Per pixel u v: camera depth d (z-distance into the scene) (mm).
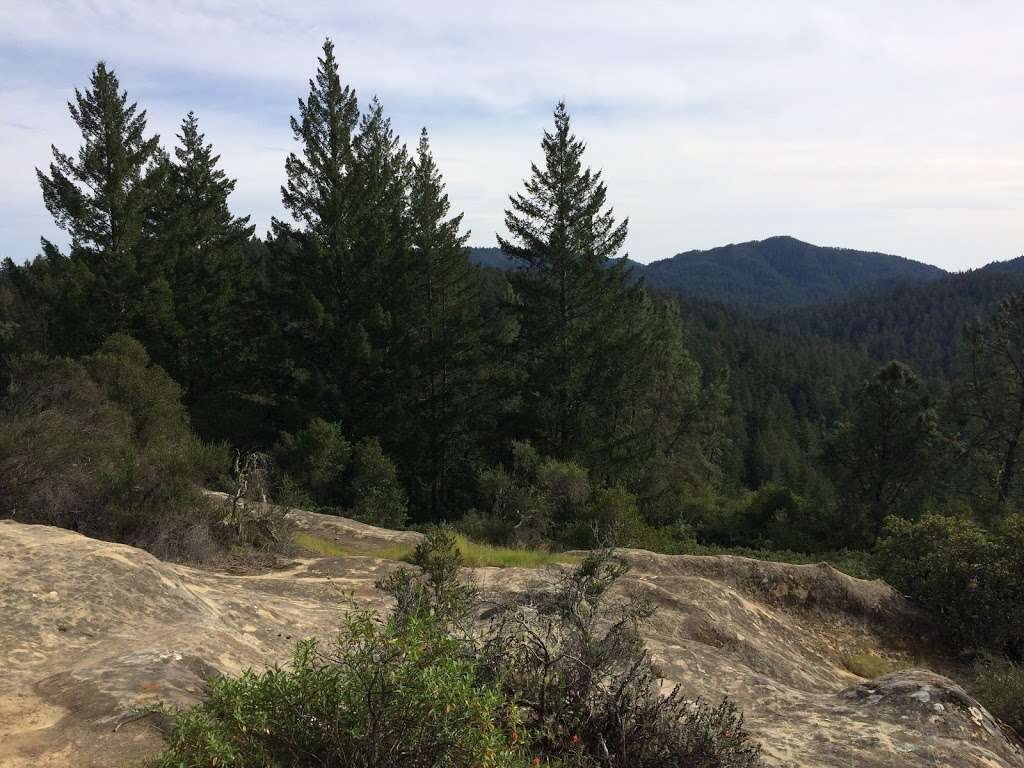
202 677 4266
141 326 31078
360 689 2562
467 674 2732
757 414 90750
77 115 29531
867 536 29172
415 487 33969
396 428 32094
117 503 11414
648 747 3691
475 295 38312
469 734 2561
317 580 10102
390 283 33250
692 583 10289
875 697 5668
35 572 5836
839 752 4695
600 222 31859
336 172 32625
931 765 4543
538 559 13195
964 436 33688
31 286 32750
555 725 3711
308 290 31531
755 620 10172
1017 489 31922
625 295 32344
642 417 42094
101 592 5723
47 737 3396
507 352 34094
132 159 30641
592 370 31484
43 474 11250
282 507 14055
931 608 11734
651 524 32281
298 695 2549
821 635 10773
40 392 17344
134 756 3234
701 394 46406
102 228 30750
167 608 5883
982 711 5477
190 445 15211
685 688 6020
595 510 21188
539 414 31938
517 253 32500
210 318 35219
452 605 4684
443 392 35938
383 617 7566
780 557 19344
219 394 34281
